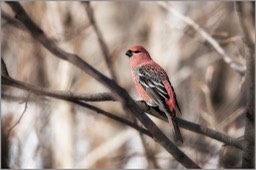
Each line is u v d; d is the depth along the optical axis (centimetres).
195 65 1792
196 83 1727
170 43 1741
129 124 855
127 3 1880
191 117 1739
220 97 1822
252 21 934
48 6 1541
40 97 1145
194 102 1748
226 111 1702
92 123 1592
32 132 1412
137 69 1177
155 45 1747
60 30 1511
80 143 1581
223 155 1063
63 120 1495
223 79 1853
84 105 832
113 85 786
